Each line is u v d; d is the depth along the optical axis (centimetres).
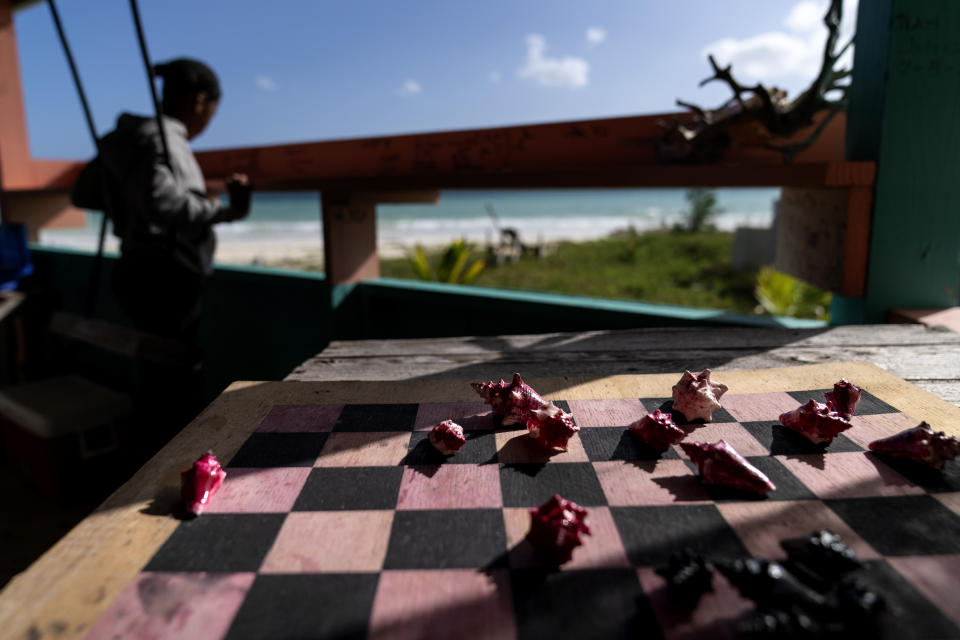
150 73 225
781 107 226
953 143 217
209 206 255
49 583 78
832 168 213
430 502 98
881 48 212
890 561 82
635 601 75
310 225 4516
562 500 86
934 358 169
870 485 101
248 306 380
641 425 119
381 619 72
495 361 178
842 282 228
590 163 264
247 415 135
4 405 343
